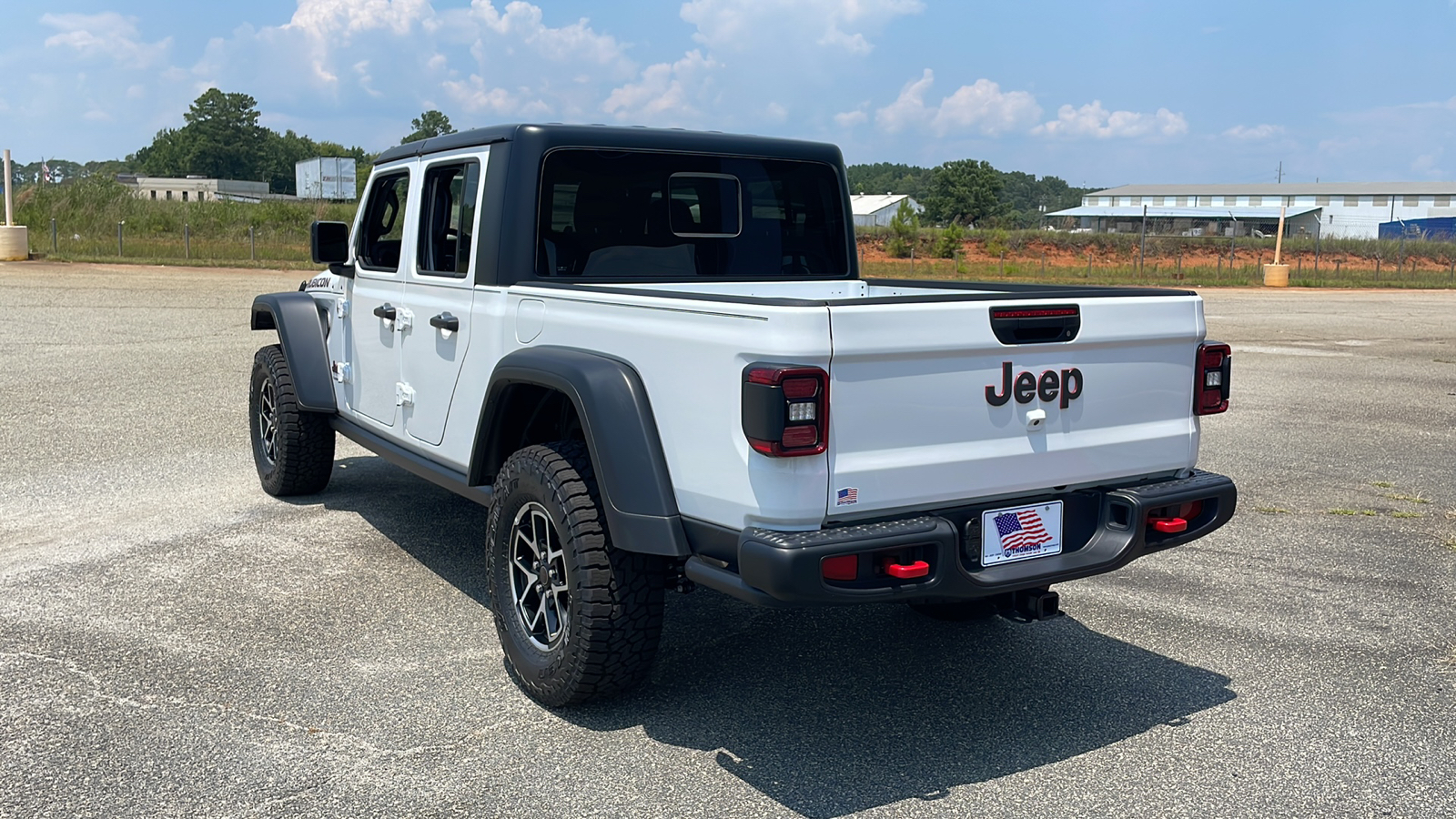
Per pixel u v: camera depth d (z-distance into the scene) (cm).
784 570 296
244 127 15438
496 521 390
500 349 415
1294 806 318
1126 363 368
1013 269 4441
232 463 721
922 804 317
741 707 380
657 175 464
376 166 541
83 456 731
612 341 357
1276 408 1037
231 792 315
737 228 497
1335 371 1320
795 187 517
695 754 345
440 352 459
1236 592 511
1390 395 1123
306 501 636
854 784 328
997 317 332
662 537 332
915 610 485
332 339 581
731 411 311
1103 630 462
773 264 513
